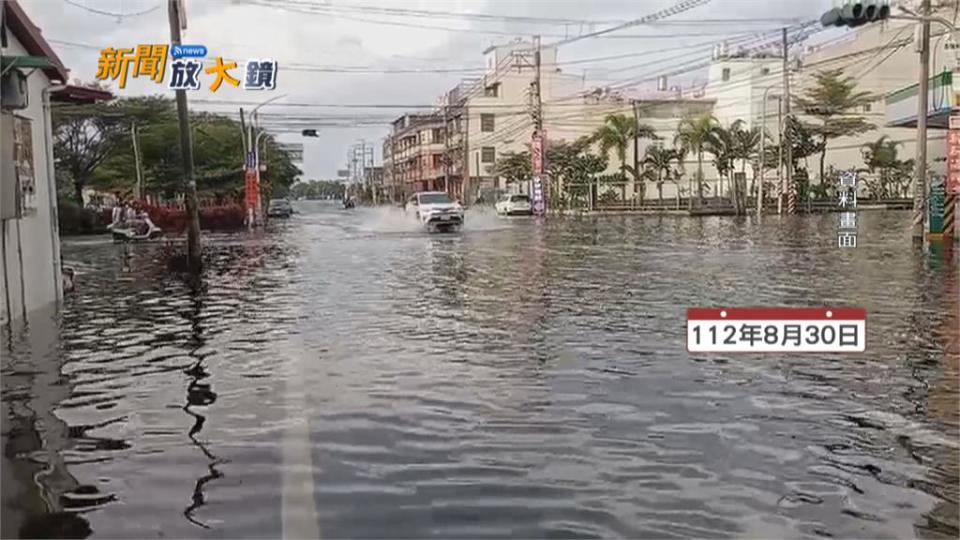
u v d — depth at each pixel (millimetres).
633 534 4363
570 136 67812
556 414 6480
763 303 11672
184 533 4387
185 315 12203
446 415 6492
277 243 29109
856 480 5066
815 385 7195
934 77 24281
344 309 12414
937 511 4605
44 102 13711
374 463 5426
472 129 69312
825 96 53688
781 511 4633
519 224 39938
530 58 67625
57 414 6668
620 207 55125
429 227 35781
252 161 42188
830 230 29531
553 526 4465
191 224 19953
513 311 11719
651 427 6121
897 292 12641
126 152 46688
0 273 11086
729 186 54312
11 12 11211
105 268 20703
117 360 8836
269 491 4953
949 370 7629
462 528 4445
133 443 5887
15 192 10930
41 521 4551
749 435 5910
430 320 11133
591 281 15055
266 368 8305
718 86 65438
